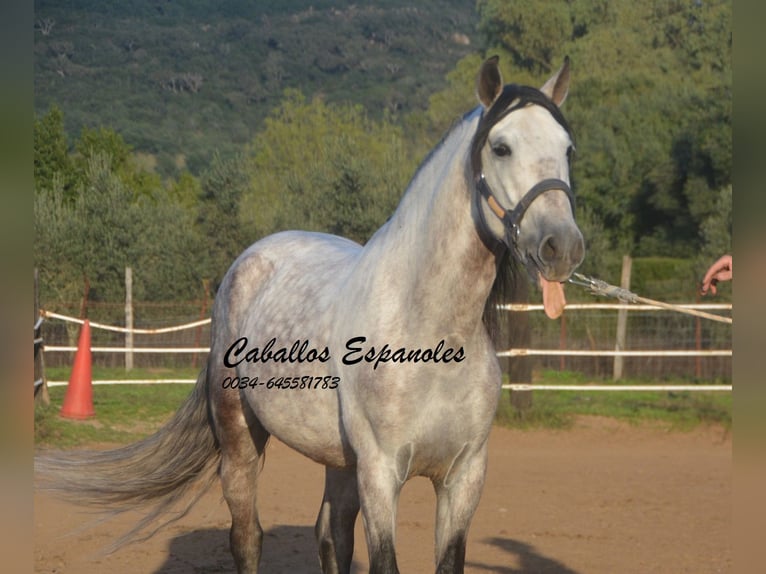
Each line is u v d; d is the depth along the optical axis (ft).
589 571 17.92
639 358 47.88
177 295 63.26
